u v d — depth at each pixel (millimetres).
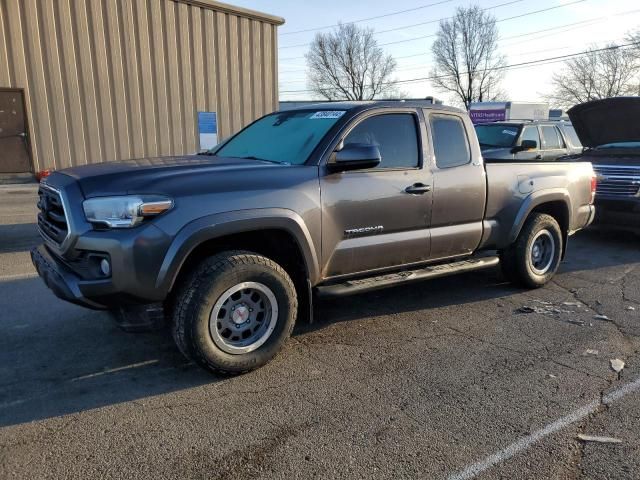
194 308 3369
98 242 3176
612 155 8445
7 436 2887
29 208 10750
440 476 2598
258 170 3693
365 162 3857
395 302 5270
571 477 2598
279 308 3715
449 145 4785
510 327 4633
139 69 14570
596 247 8102
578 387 3531
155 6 14539
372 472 2621
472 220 4961
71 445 2814
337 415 3154
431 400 3342
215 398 3344
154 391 3426
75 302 3287
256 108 17016
